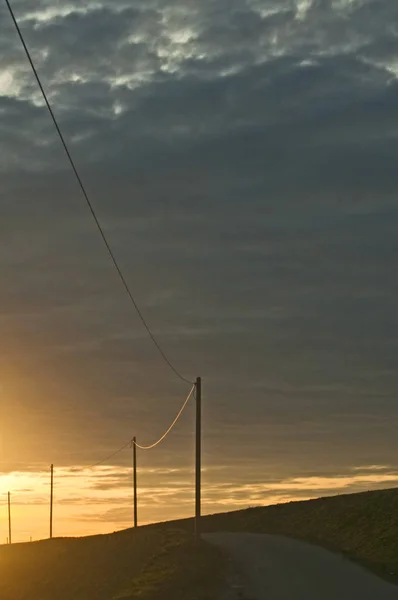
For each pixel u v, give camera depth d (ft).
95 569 170.40
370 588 106.01
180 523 333.01
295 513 267.39
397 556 149.69
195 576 116.78
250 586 108.78
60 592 144.05
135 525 252.62
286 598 95.86
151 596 100.17
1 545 322.34
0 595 150.30
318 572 127.13
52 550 243.40
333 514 235.61
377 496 238.68
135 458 256.32
